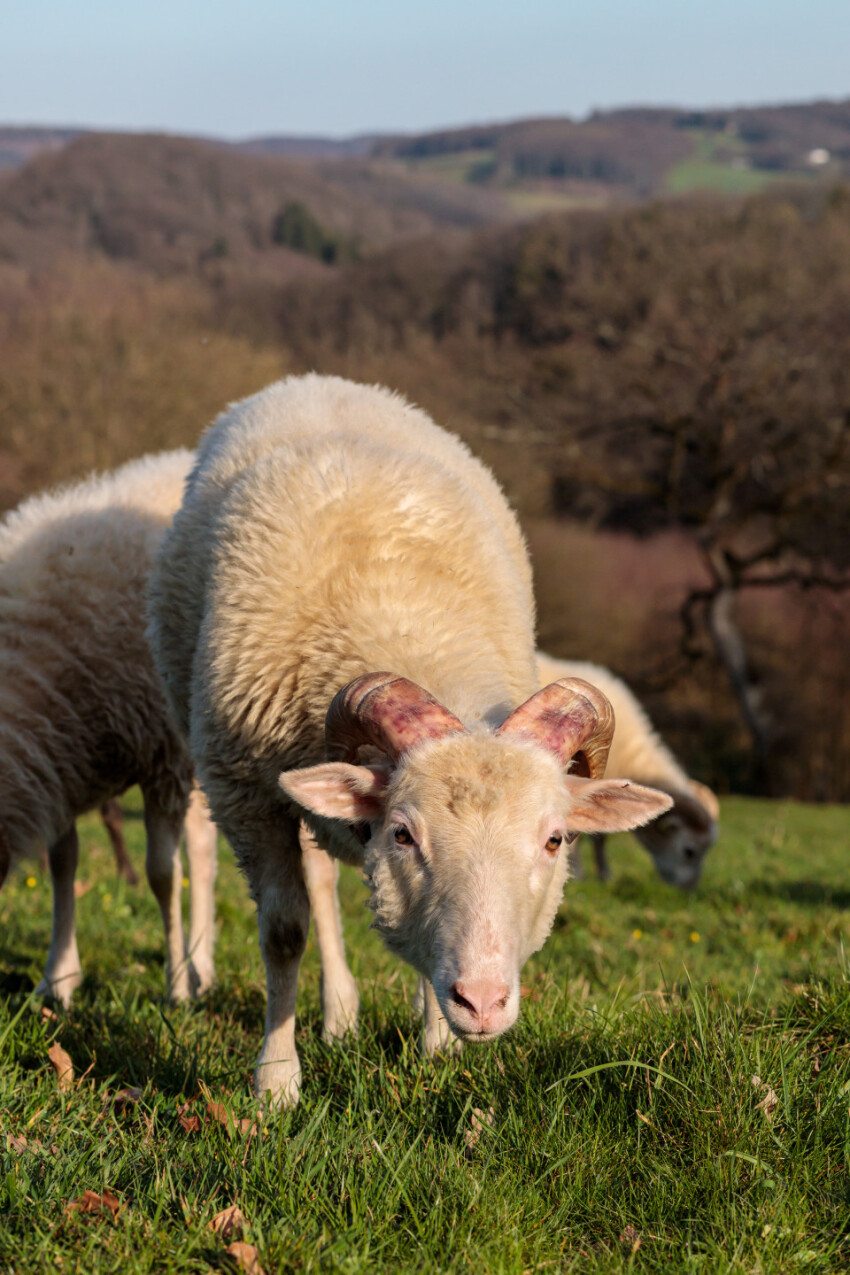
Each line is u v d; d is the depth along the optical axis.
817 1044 3.28
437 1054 3.22
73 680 4.58
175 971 4.70
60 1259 2.17
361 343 35.78
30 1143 2.59
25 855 4.48
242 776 3.53
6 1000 4.16
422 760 2.81
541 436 25.20
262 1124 2.72
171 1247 2.22
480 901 2.63
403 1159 2.49
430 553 3.56
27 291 27.09
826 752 28.22
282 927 3.44
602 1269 2.29
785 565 29.66
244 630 3.46
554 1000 3.73
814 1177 2.56
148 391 21.14
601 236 34.66
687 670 28.28
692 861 10.16
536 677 3.78
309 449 3.76
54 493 5.23
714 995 4.33
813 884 9.38
